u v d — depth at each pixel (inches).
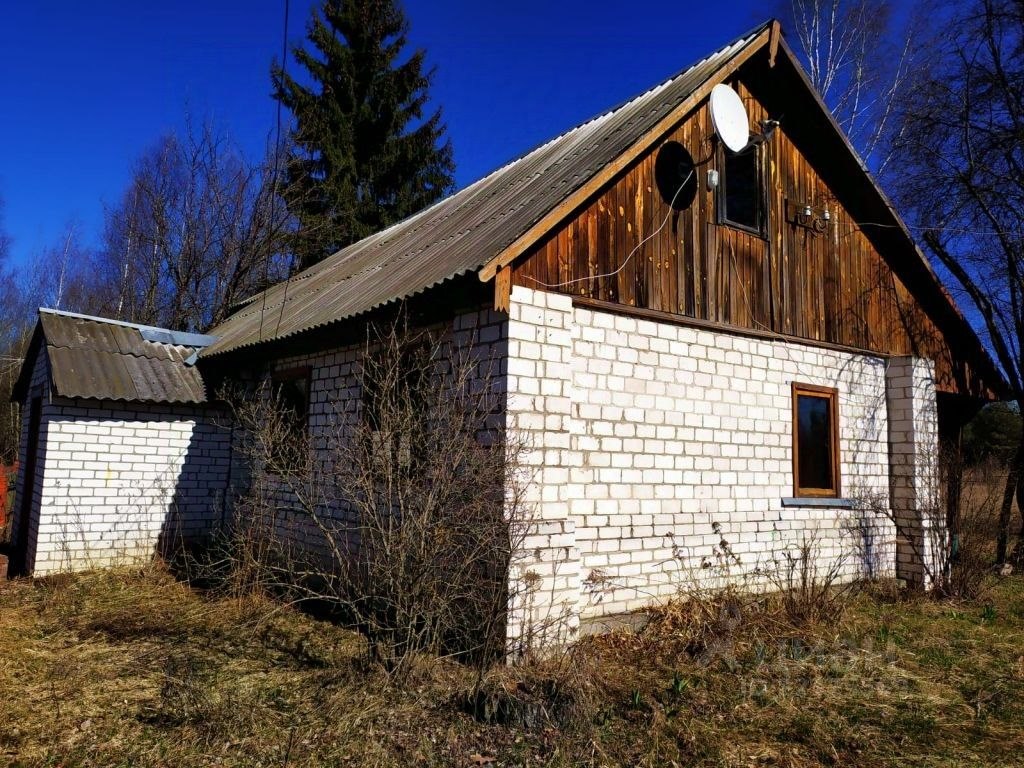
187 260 911.7
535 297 258.1
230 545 332.5
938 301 436.8
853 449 386.3
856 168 389.1
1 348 1270.9
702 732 190.9
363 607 284.4
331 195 942.4
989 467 456.1
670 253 310.8
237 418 422.6
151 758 170.6
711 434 319.0
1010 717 208.8
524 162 448.5
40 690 212.5
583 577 268.8
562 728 188.2
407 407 246.5
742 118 325.4
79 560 384.8
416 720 191.0
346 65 987.3
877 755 182.2
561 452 258.2
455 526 222.1
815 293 376.5
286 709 197.8
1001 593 383.9
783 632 280.5
